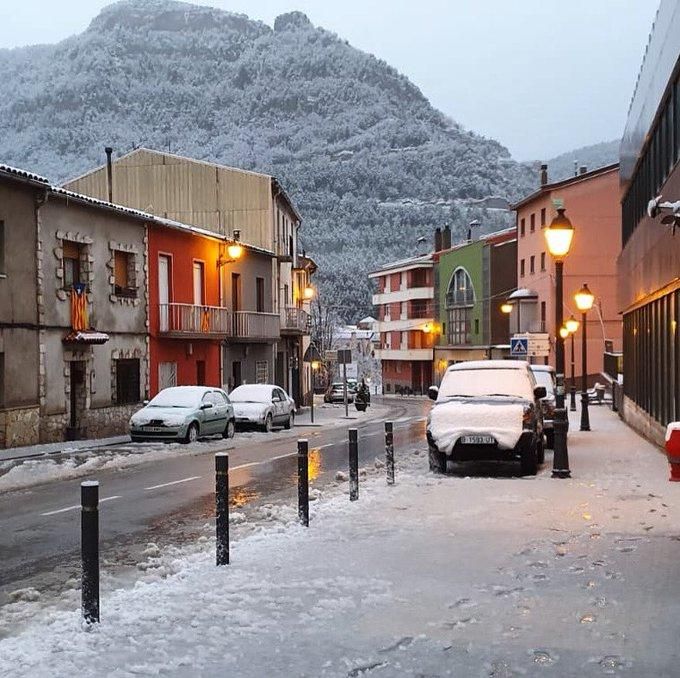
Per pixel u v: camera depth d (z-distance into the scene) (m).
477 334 76.62
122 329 28.48
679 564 7.72
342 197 167.75
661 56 17.50
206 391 25.42
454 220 159.88
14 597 7.62
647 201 20.80
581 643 5.65
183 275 33.12
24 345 23.11
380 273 97.75
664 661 5.30
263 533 9.52
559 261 14.67
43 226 24.11
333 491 13.69
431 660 5.38
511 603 6.57
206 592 6.98
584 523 9.70
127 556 9.39
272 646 5.66
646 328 22.16
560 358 14.23
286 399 31.20
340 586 7.11
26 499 13.65
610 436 22.92
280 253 49.16
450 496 11.83
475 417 14.94
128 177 47.66
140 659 5.45
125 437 26.61
